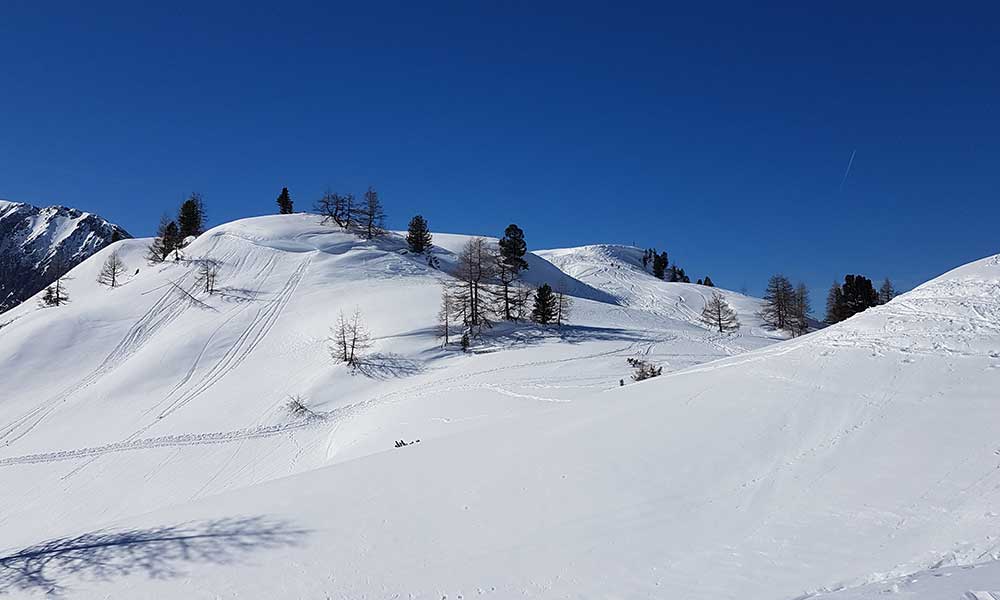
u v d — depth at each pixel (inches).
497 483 480.7
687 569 332.8
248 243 3710.6
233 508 478.6
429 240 4104.3
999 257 746.8
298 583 349.4
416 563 365.7
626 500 424.8
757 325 3846.0
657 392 692.7
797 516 373.7
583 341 2285.9
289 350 2391.7
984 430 427.2
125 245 4574.3
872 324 700.7
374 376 2032.5
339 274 3388.3
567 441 559.8
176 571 372.5
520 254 3159.5
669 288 5595.5
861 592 269.1
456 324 2536.9
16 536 1160.2
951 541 312.2
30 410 1951.3
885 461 419.8
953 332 614.2
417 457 585.6
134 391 2066.9
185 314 2827.3
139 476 1409.9
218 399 1939.0
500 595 325.7
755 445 485.7
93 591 355.9
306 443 1549.0
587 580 332.5
